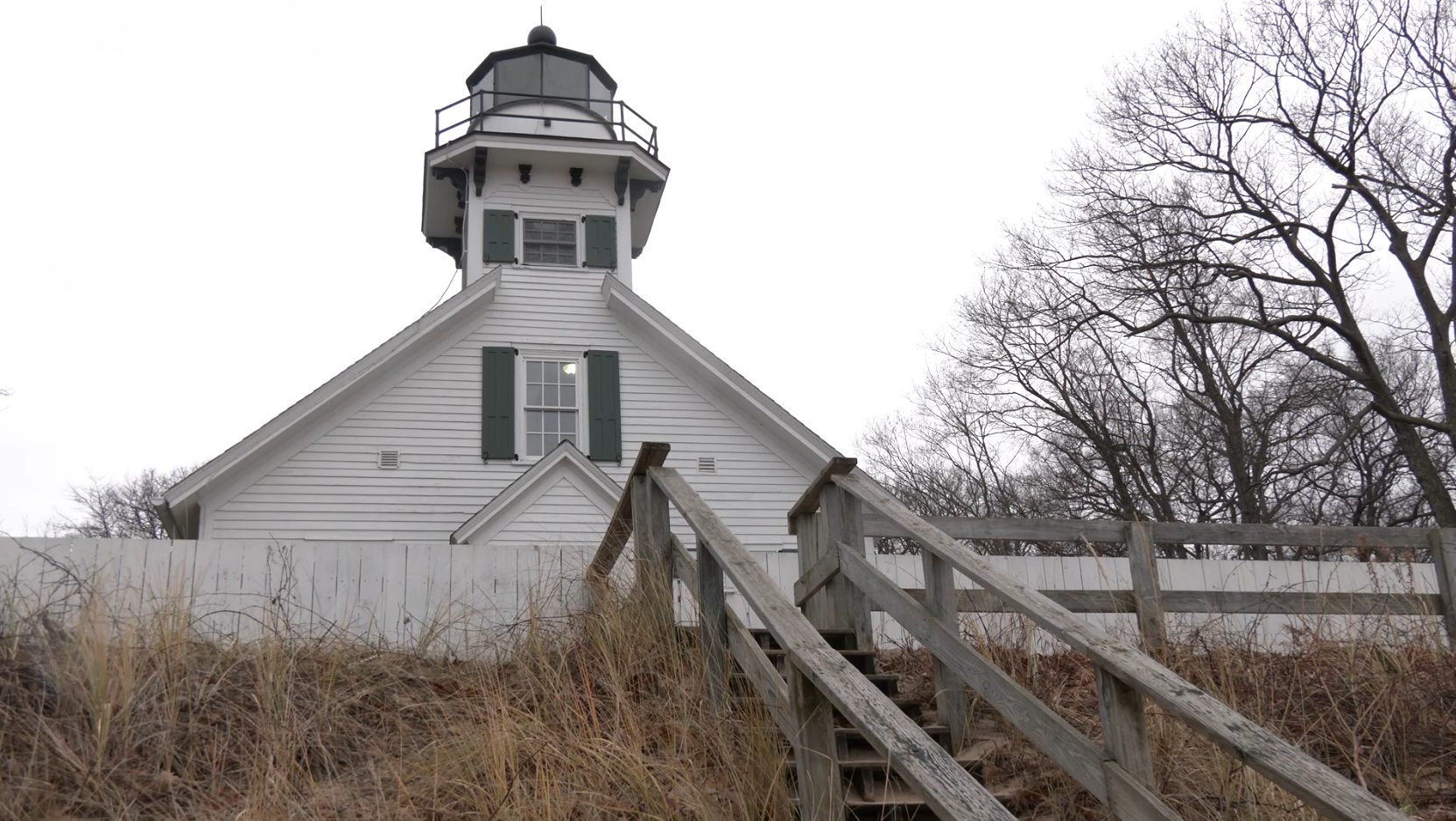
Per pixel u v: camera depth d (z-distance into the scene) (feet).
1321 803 10.07
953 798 11.37
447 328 53.47
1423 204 63.46
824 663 13.93
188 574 25.36
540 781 14.96
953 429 94.73
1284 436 77.51
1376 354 76.69
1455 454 65.36
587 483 47.62
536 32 71.26
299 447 49.57
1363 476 77.56
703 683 18.04
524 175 59.88
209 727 16.42
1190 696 11.84
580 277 56.54
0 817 13.87
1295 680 20.16
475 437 51.98
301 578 25.96
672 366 55.16
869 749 17.17
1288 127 66.85
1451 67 61.82
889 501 19.08
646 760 15.96
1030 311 77.71
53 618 19.06
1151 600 25.32
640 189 62.23
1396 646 21.63
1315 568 31.24
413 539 49.73
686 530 51.83
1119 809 12.50
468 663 21.35
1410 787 16.65
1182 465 78.79
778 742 15.88
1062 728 13.78
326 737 17.07
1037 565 31.07
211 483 47.50
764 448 54.29
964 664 16.29
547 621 22.21
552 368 54.65
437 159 59.62
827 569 21.09
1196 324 73.87
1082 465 81.97
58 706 15.83
